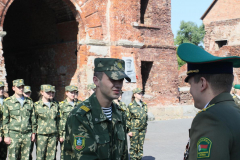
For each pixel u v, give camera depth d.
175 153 8.30
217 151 1.81
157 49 16.09
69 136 2.63
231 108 1.98
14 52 18.34
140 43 14.11
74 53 14.23
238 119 1.92
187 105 17.36
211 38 28.98
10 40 18.50
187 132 11.55
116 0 13.27
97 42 12.90
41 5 15.20
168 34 16.69
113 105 2.95
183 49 2.23
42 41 16.27
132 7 13.88
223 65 2.07
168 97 16.66
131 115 7.14
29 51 17.19
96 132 2.62
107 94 2.75
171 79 16.81
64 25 14.67
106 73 2.72
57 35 15.28
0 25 10.54
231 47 25.36
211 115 1.93
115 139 2.81
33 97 16.94
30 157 6.61
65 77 14.80
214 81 2.08
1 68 10.32
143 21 16.14
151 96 16.14
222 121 1.88
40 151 6.61
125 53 13.52
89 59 12.78
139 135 7.19
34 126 6.63
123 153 3.00
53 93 7.01
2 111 6.28
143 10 16.16
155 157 7.88
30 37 17.11
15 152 6.25
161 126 12.99
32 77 17.08
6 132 6.18
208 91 2.11
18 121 6.35
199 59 2.09
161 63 16.36
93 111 2.69
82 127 2.58
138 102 7.22
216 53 26.05
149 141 9.91
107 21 13.30
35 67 16.80
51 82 15.70
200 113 2.00
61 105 7.08
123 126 3.01
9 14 17.58
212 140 1.84
